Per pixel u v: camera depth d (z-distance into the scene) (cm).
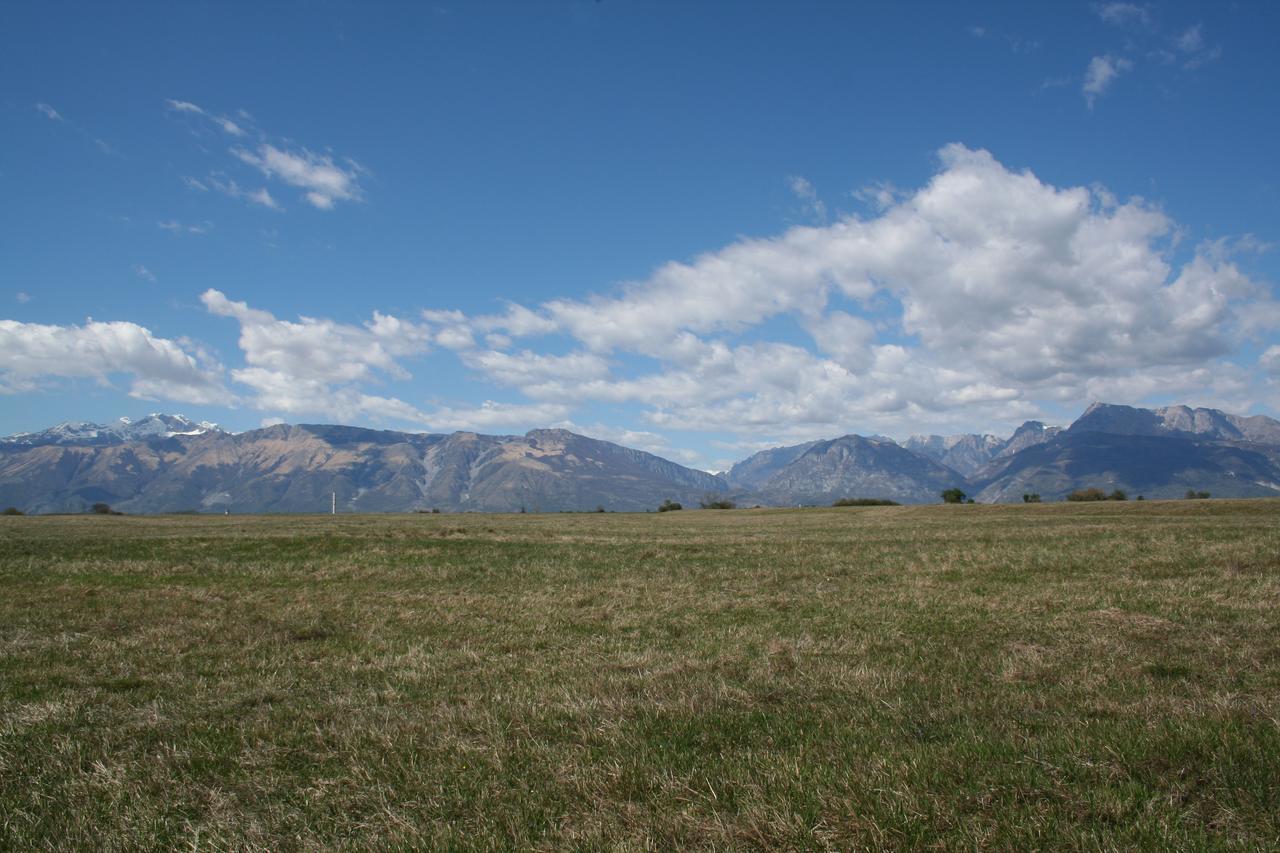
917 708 1015
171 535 4078
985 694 1091
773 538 4116
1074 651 1370
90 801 788
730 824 650
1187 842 566
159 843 688
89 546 3469
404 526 5488
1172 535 3136
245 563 3050
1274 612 1595
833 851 596
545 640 1700
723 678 1239
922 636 1575
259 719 1087
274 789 811
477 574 2809
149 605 2172
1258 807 613
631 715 1024
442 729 998
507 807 730
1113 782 685
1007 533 3741
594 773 796
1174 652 1320
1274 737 736
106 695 1238
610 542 3903
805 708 1041
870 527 5069
